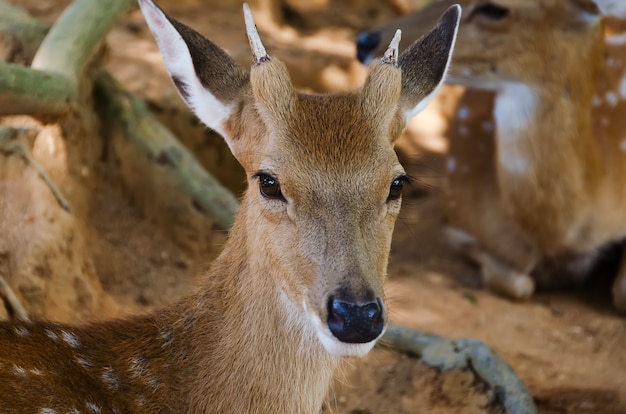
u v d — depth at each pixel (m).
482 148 14.11
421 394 10.02
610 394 10.68
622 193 13.22
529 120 12.82
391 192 7.04
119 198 11.92
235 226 7.55
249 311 7.27
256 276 7.20
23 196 9.65
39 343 7.11
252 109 7.21
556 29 12.55
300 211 6.83
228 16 17.50
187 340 7.53
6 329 7.09
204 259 11.91
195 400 7.38
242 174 14.73
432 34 7.90
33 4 14.48
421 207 16.42
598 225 13.20
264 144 7.03
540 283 13.98
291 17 19.27
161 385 7.33
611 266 14.35
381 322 6.49
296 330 7.25
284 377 7.31
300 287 6.79
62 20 10.69
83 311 9.64
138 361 7.40
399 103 7.48
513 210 13.16
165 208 11.95
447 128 15.89
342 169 6.86
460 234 14.34
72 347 7.27
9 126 9.91
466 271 14.47
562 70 12.64
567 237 13.20
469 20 12.71
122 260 11.30
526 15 12.48
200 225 11.95
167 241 11.89
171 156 12.09
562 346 12.09
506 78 12.73
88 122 11.59
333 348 6.51
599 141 13.15
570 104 12.70
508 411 9.78
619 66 13.31
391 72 7.12
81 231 10.59
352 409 9.80
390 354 10.58
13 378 6.64
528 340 12.18
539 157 12.85
